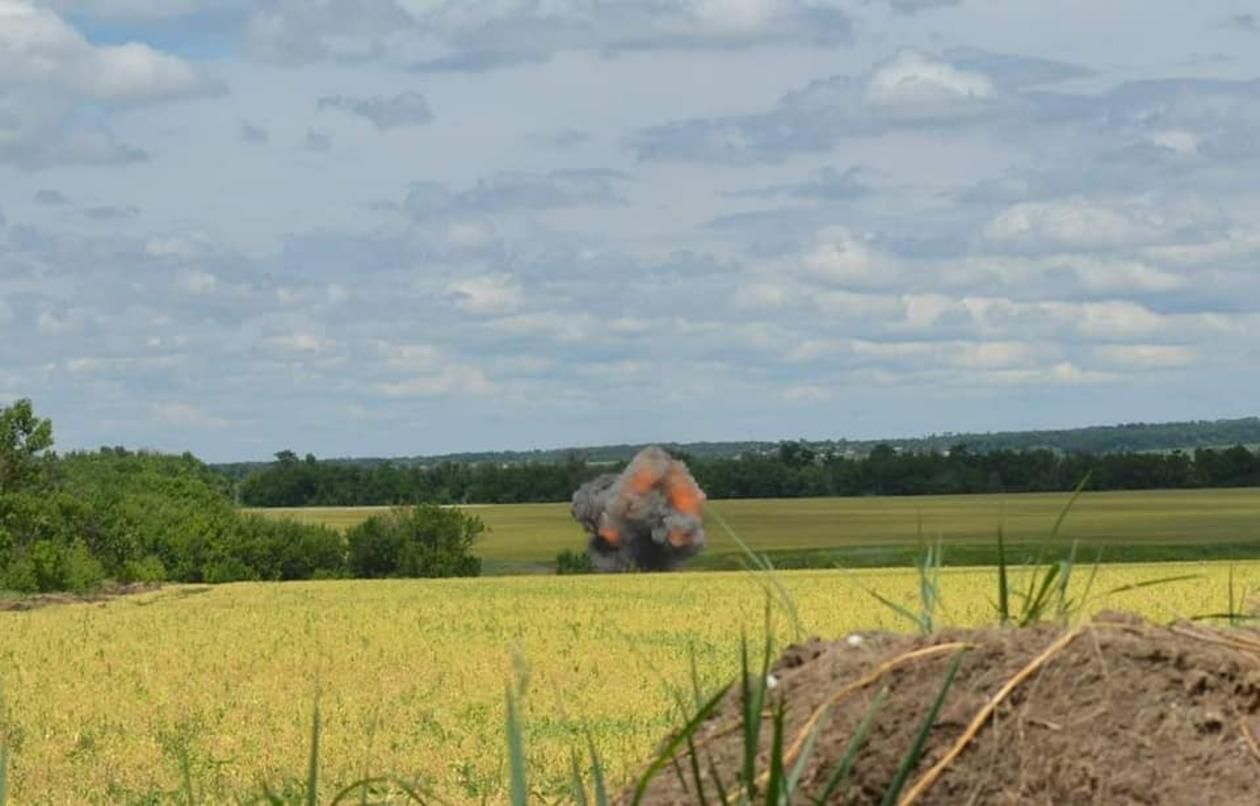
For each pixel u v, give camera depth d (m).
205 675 27.16
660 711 20.11
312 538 97.31
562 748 16.59
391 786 13.64
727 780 6.50
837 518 144.50
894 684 6.64
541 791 13.62
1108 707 6.30
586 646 31.06
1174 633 6.89
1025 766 6.15
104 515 78.75
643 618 39.59
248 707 22.06
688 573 73.06
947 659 6.68
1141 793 6.01
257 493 180.25
